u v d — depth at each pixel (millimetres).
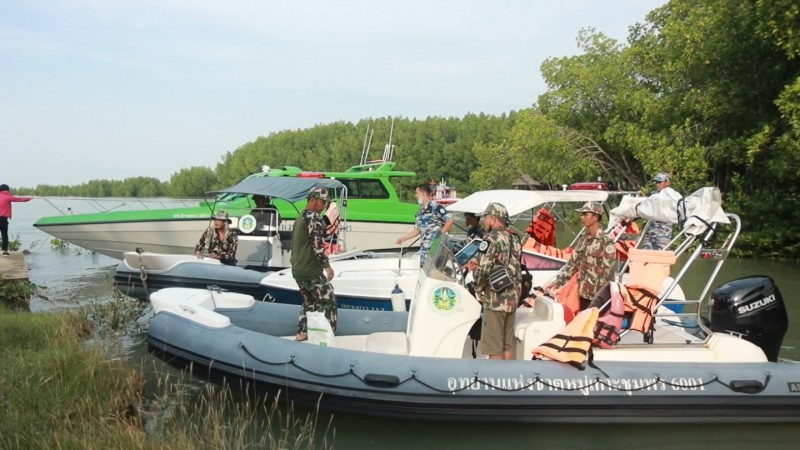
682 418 4789
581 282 5359
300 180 9984
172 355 5441
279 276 8141
